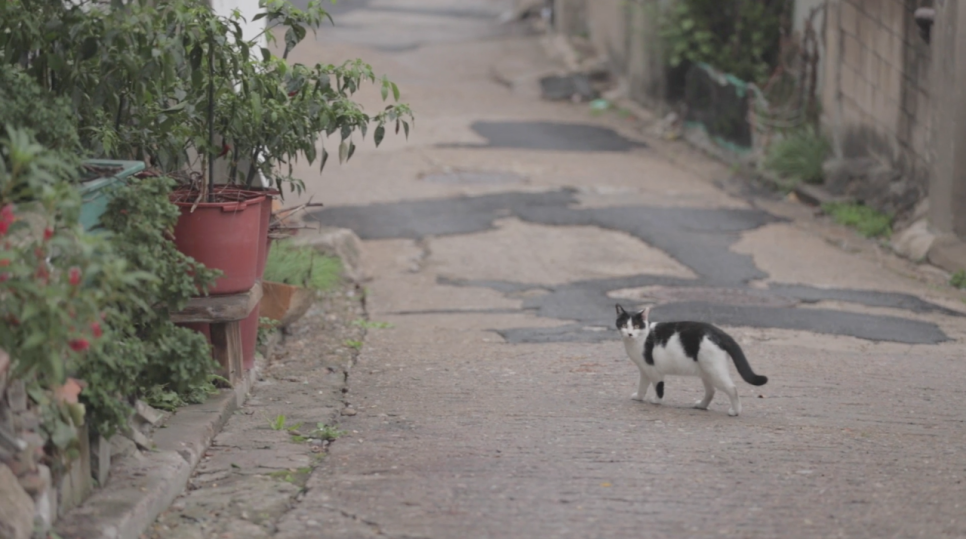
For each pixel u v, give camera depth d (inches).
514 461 287.1
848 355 440.5
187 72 334.6
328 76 362.3
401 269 612.7
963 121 615.5
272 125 346.0
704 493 264.1
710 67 1019.3
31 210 225.3
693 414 340.2
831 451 301.4
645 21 1173.7
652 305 534.3
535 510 251.6
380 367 402.9
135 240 269.1
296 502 257.1
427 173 872.3
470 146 984.3
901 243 669.3
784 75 944.9
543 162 928.9
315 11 353.7
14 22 290.0
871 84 772.6
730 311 520.4
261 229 354.9
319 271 507.2
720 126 979.9
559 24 1539.1
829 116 847.7
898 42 724.0
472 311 524.1
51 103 266.4
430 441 306.0
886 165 755.4
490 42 1556.3
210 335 332.8
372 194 798.5
